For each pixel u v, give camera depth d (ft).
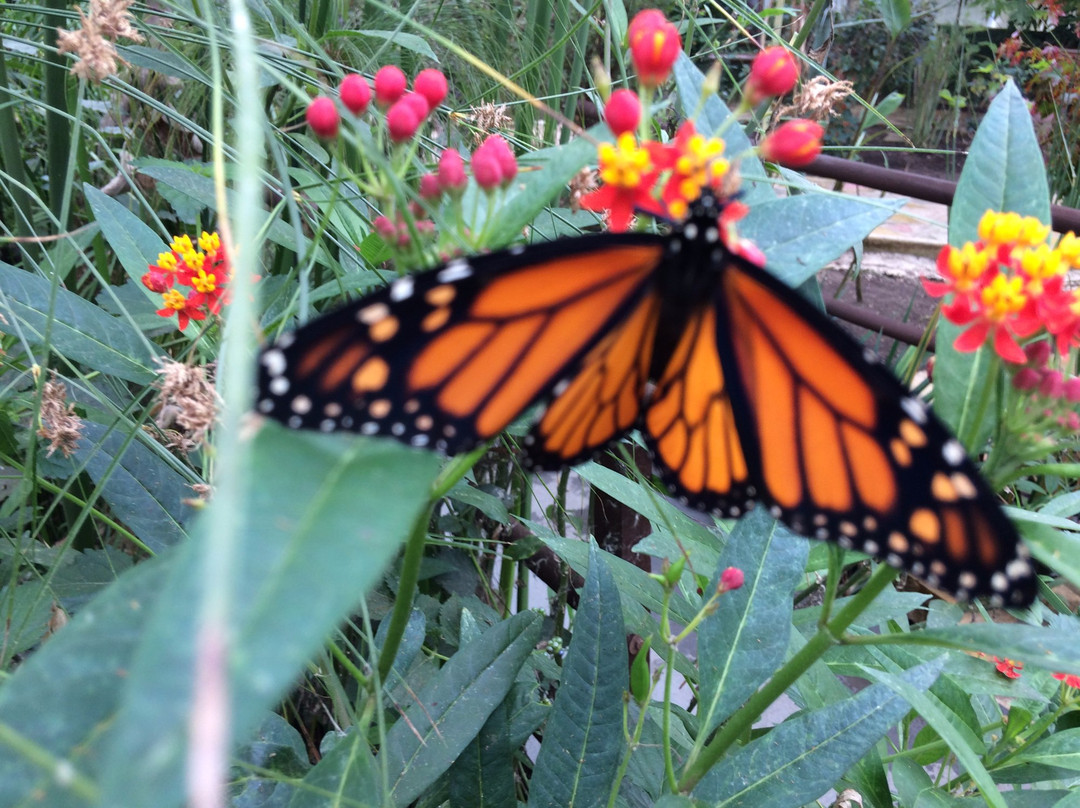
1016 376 0.44
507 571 1.12
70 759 0.29
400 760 0.57
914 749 0.77
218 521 0.19
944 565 0.36
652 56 0.45
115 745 0.18
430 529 1.00
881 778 0.69
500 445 0.98
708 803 0.56
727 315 0.41
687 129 0.45
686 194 0.44
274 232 0.71
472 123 0.79
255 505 0.26
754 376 0.40
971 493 0.34
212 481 0.52
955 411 0.49
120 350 0.68
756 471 0.40
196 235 1.09
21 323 0.66
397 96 0.49
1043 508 0.59
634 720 0.74
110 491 0.65
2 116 0.81
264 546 0.24
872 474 0.37
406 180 0.66
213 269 0.67
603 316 0.37
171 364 0.51
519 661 0.62
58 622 0.61
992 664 0.75
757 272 0.40
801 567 0.62
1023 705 0.74
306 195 0.74
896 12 1.12
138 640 0.31
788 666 0.52
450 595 1.13
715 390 0.48
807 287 0.58
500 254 0.33
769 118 0.81
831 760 0.56
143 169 0.75
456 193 0.45
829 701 0.71
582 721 0.59
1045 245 0.44
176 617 0.21
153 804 0.17
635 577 0.77
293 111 0.95
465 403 0.32
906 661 0.76
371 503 0.27
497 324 0.33
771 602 0.61
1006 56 2.24
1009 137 0.53
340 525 0.26
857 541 0.38
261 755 0.57
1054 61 2.09
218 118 0.40
